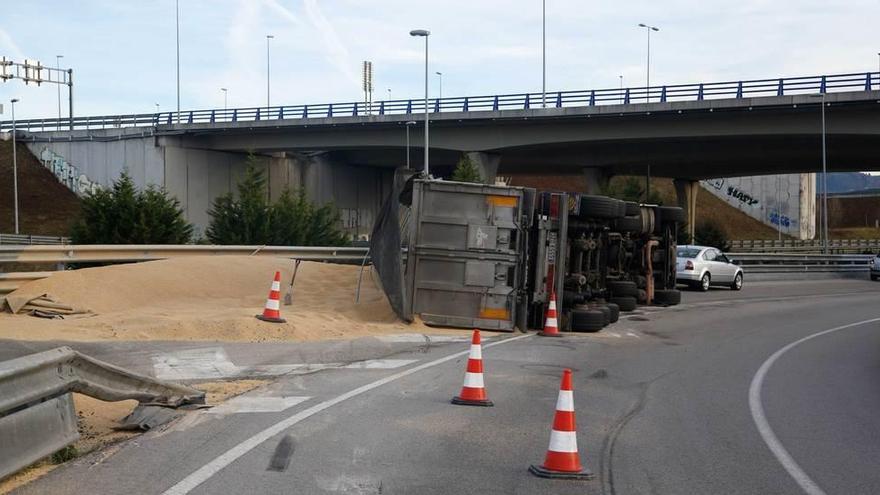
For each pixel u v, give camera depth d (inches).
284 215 1761.8
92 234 1515.7
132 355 512.4
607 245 911.0
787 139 2209.6
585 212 788.6
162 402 378.9
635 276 1039.6
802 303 1186.0
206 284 838.5
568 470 304.3
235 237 1691.7
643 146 2438.5
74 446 316.2
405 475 299.1
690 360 621.3
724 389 505.0
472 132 2488.9
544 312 755.4
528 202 726.5
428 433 362.0
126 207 1535.4
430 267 728.3
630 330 802.8
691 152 2453.2
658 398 467.8
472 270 725.9
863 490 303.0
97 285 735.1
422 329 714.2
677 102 2155.5
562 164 2719.0
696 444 363.6
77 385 312.8
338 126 2588.6
